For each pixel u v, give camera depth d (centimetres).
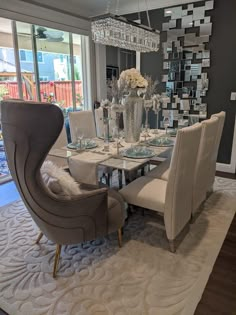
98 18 269
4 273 189
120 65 541
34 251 215
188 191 219
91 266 195
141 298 165
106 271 190
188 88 417
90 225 189
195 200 246
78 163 227
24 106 150
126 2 408
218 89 394
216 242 224
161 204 207
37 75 407
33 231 246
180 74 419
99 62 498
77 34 450
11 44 364
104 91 524
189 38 399
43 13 376
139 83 270
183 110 428
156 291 171
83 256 207
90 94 503
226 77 384
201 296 167
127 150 248
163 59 430
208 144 242
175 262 199
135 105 276
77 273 188
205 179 265
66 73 460
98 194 184
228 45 372
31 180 162
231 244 222
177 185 195
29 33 382
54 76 438
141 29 308
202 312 155
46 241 229
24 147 155
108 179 301
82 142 275
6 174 390
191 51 402
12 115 155
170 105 438
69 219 178
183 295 167
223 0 362
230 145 401
